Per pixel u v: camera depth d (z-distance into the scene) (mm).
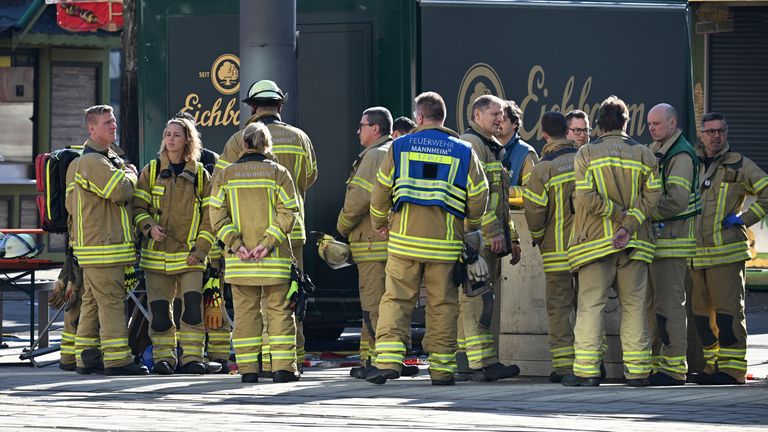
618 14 38250
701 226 31438
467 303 30047
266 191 28922
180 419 23203
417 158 28078
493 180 29672
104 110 32031
